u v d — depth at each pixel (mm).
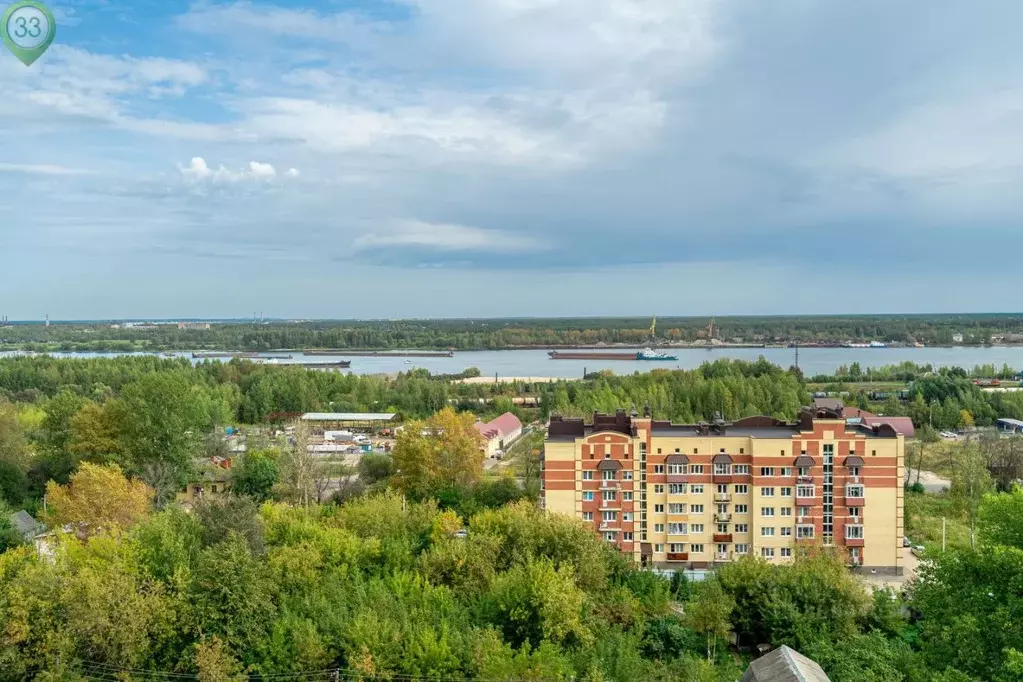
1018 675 51438
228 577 72250
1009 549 55625
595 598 88062
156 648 69375
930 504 151375
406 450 147375
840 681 70188
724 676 77375
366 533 105375
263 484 151375
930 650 61406
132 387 142500
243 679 67375
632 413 122125
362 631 70750
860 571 115688
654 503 118625
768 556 116750
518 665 67375
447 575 90438
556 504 119438
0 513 109562
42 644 64312
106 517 107875
